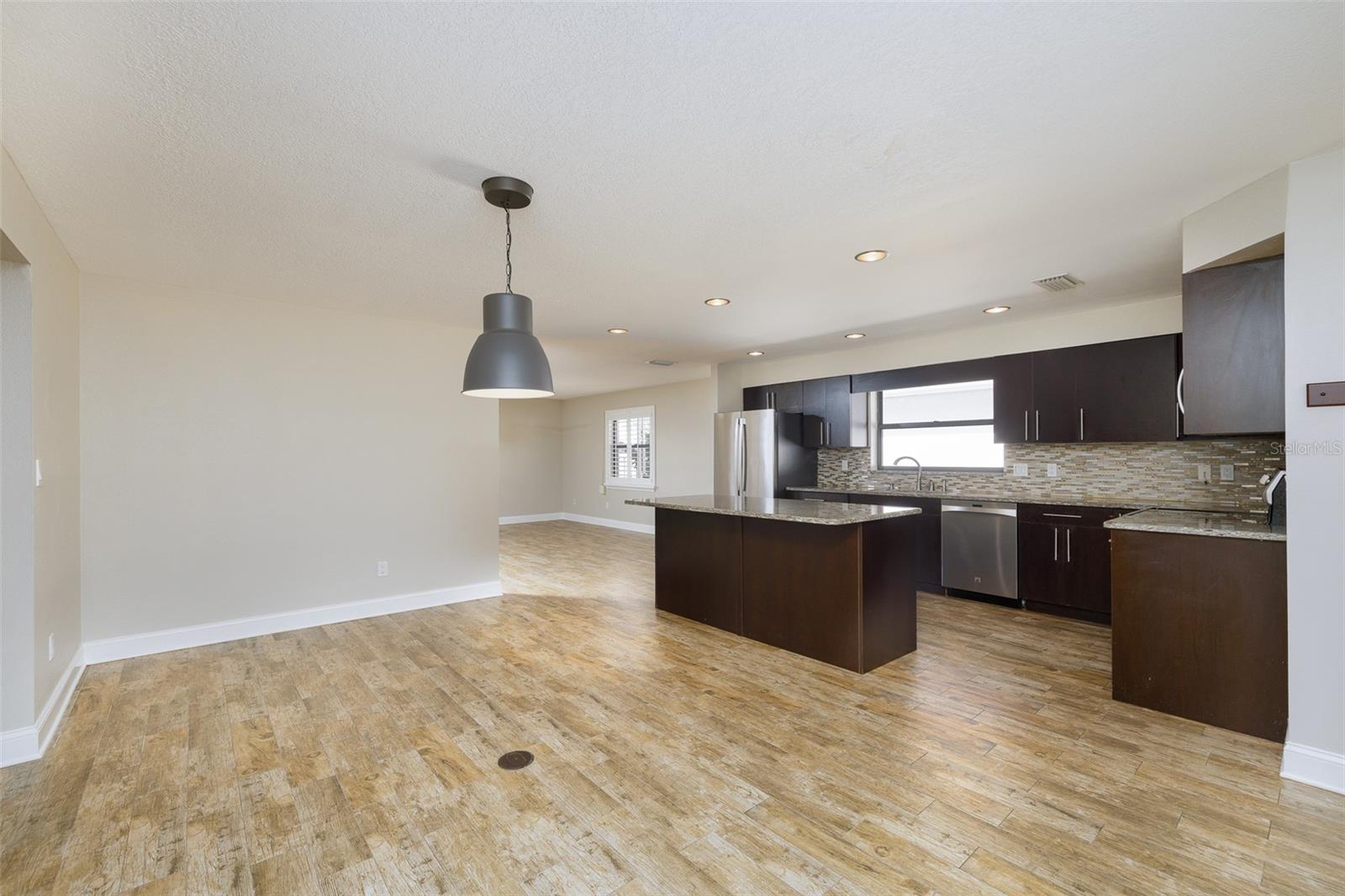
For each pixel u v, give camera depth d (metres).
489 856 1.85
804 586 3.60
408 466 4.70
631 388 9.39
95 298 3.54
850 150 2.15
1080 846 1.86
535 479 10.93
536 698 3.00
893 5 1.43
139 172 2.26
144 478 3.68
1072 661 3.49
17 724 2.44
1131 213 2.72
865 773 2.29
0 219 2.07
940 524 5.09
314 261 3.29
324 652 3.70
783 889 1.69
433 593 4.80
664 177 2.33
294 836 1.94
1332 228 2.17
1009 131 2.03
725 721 2.73
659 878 1.74
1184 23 1.51
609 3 1.41
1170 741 2.51
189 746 2.53
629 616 4.50
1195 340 2.71
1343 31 1.54
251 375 4.05
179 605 3.79
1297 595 2.24
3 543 2.45
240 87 1.74
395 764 2.38
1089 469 4.76
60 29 1.47
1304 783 2.20
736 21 1.48
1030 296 4.11
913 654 3.63
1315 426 2.20
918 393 5.88
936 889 1.69
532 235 2.93
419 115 1.89
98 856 1.85
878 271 3.53
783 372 6.86
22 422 2.49
